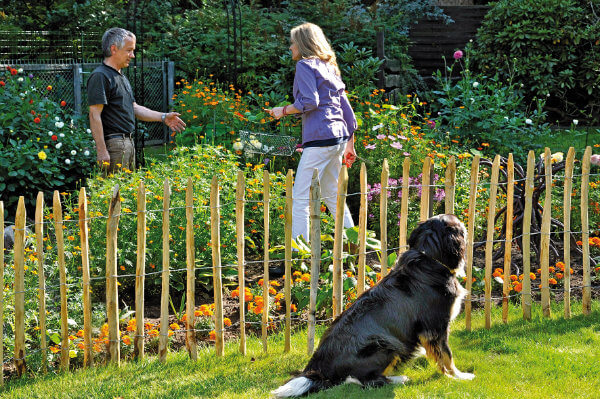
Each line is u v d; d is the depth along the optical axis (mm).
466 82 8805
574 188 6293
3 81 8102
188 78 10703
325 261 5156
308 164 5145
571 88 11414
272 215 5785
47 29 11781
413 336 3480
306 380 3314
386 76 10305
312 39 5027
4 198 6719
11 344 3934
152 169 5965
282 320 4480
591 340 4020
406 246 4211
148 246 5043
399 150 6750
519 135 8430
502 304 4652
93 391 3523
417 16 11953
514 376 3574
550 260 5578
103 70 5973
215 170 5859
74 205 5621
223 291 5082
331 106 5102
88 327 3805
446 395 3338
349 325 3434
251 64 10203
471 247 4270
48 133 7090
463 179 6238
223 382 3615
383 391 3352
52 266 4562
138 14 11578
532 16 10930
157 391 3529
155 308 4859
